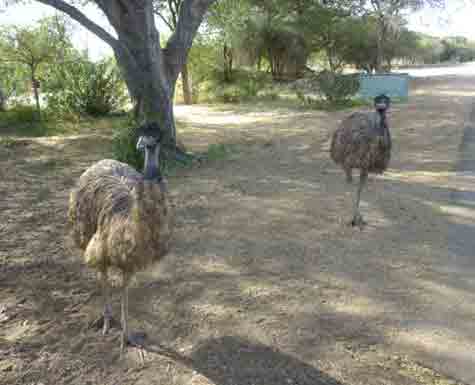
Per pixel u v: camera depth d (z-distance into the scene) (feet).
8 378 7.72
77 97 39.91
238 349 8.48
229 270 11.44
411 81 75.20
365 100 51.39
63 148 26.32
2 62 41.65
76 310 9.78
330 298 10.16
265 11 66.69
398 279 10.97
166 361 8.19
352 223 14.21
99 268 8.36
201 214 15.25
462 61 177.58
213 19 55.11
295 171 20.84
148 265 8.18
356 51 75.41
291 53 71.56
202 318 9.44
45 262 11.89
